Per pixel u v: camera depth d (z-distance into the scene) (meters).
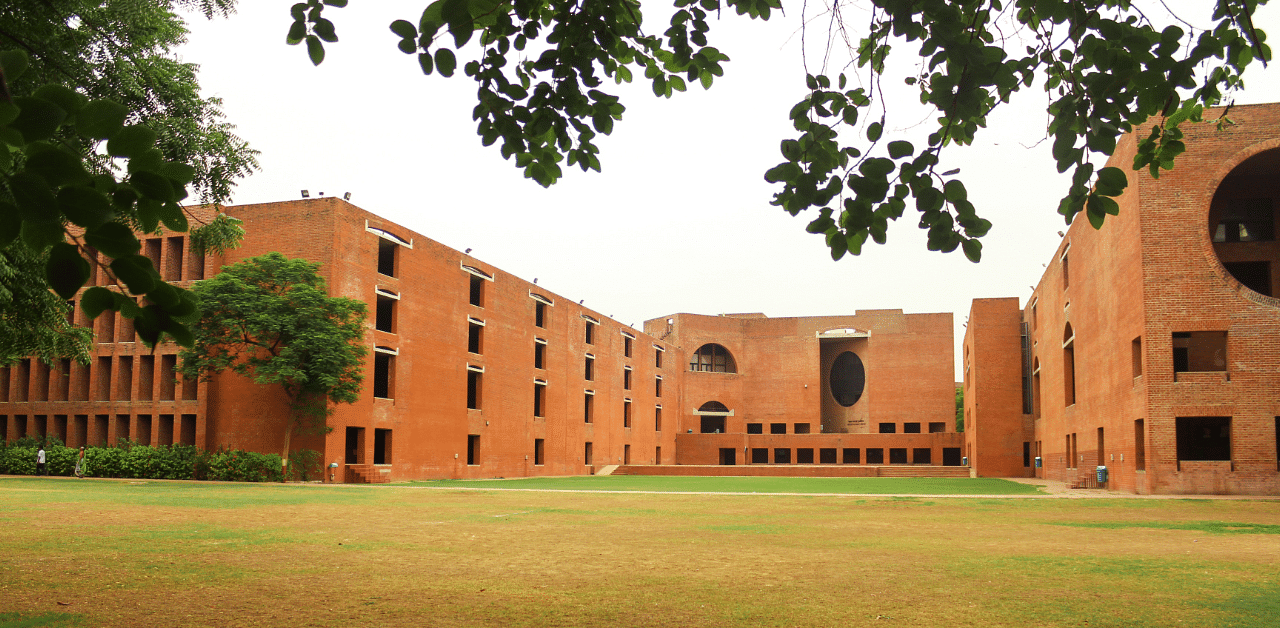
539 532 15.92
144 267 2.39
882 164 4.02
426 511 20.72
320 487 30.11
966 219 4.11
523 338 51.03
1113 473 34.06
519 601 8.59
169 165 2.48
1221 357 32.94
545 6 5.51
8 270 10.22
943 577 10.44
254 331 31.12
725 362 78.25
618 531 16.28
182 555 11.73
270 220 35.66
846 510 22.45
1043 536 15.80
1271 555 12.81
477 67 5.12
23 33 6.93
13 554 11.53
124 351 37.19
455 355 43.34
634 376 67.69
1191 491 28.28
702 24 5.41
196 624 7.26
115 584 9.23
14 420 38.84
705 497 28.12
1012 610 8.27
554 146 5.45
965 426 67.88
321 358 31.03
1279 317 28.14
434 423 41.19
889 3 4.00
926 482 44.06
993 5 4.48
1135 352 30.92
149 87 10.57
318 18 4.39
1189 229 29.09
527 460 50.72
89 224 2.28
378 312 41.72
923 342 72.31
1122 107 4.21
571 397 57.47
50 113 2.27
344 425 34.88
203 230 13.34
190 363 31.62
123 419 37.38
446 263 42.91
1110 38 4.20
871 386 73.00
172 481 31.89
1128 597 9.01
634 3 5.14
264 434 34.31
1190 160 29.36
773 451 73.19
